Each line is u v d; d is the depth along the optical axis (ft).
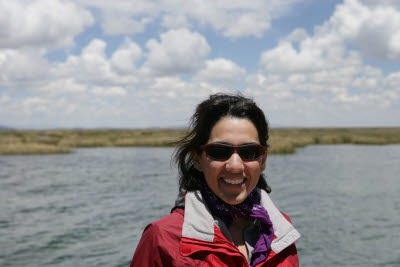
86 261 22.81
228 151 4.63
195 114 5.15
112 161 93.91
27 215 35.55
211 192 4.90
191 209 4.67
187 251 4.30
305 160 93.56
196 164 5.07
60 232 29.43
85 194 46.85
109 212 36.45
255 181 4.85
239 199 4.73
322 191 48.16
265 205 5.35
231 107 4.86
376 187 51.83
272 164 83.66
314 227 30.60
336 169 73.92
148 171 72.38
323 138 192.44
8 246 25.90
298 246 25.86
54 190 50.11
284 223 5.18
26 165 83.82
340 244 26.25
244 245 4.98
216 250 4.35
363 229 29.94
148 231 4.62
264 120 5.05
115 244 26.27
